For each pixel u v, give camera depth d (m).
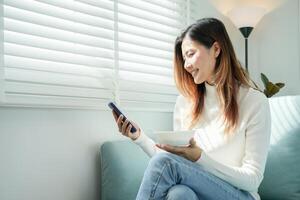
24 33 1.44
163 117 2.00
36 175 1.44
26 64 1.45
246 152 1.29
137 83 1.87
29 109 1.43
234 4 2.50
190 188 1.17
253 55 2.54
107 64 1.72
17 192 1.38
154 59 1.99
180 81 1.59
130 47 1.85
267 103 1.35
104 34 1.71
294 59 2.31
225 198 1.20
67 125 1.55
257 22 2.28
